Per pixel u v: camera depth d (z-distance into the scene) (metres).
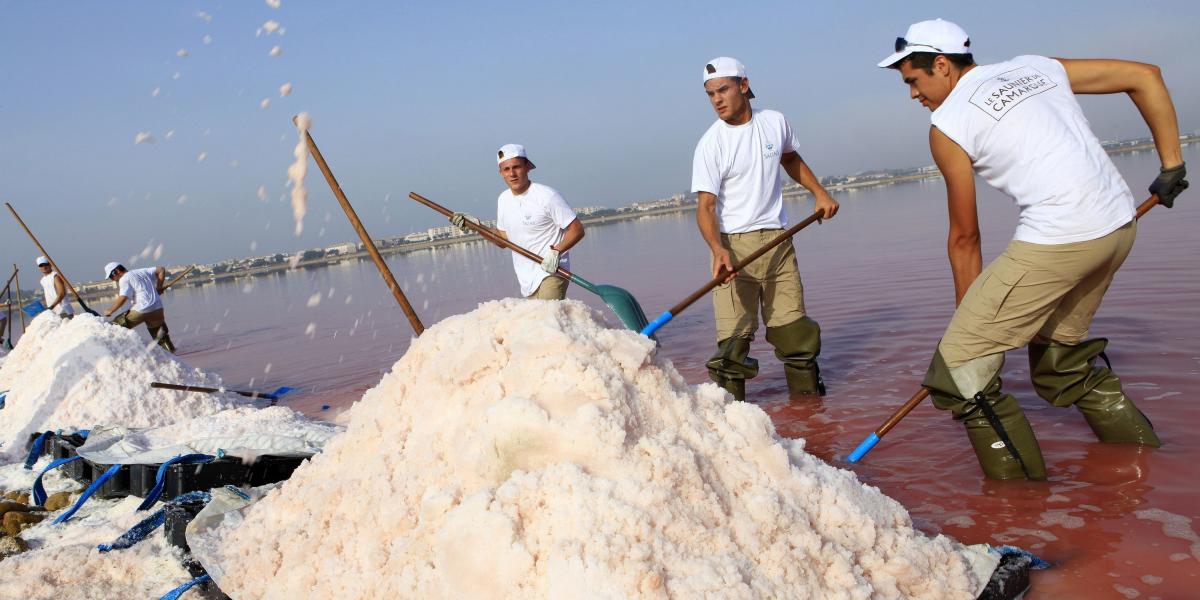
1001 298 2.71
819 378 4.40
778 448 2.10
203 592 2.25
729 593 1.67
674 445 1.98
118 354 5.29
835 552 1.88
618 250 21.33
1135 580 2.02
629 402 2.07
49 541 3.03
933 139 2.84
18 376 5.91
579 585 1.68
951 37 2.85
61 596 2.35
